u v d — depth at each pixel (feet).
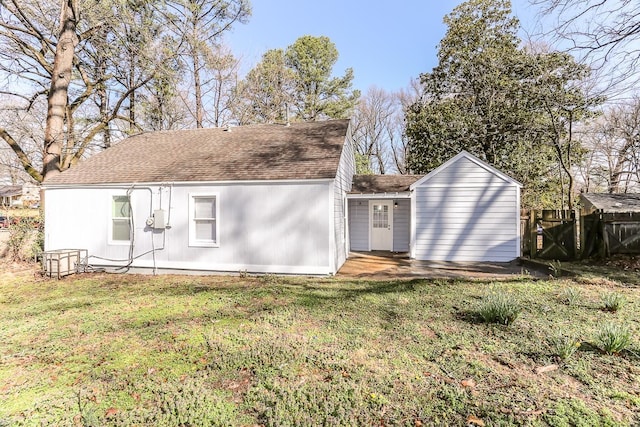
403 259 36.55
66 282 26.89
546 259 31.73
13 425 8.80
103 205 31.45
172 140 40.42
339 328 15.24
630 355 11.82
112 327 16.06
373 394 9.71
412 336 14.10
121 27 45.60
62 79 39.29
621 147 53.47
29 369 12.00
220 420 8.76
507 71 55.31
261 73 79.66
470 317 16.28
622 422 8.27
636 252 29.60
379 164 107.55
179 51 53.42
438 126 60.90
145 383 10.77
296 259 28.07
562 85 47.98
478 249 34.58
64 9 39.19
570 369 10.93
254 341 13.83
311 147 33.37
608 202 42.83
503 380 10.37
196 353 12.94
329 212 27.40
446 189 35.19
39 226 35.73
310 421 8.59
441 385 10.14
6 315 18.31
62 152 44.80
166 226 30.12
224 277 28.09
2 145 56.18
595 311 16.51
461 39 60.34
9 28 39.34
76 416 9.15
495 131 56.54
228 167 30.73
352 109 90.99
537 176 56.70
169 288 24.07
